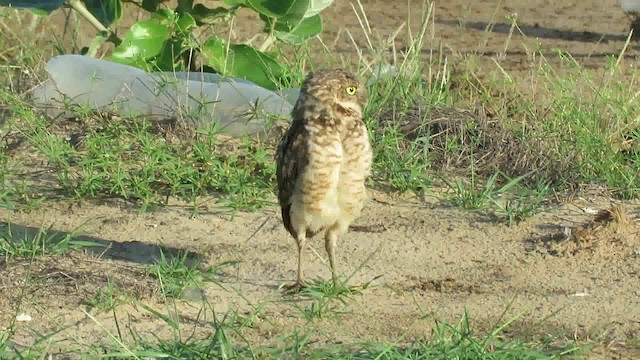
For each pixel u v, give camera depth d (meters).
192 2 13.84
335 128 9.21
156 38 13.62
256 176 11.83
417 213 11.40
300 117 9.30
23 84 13.48
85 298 9.06
